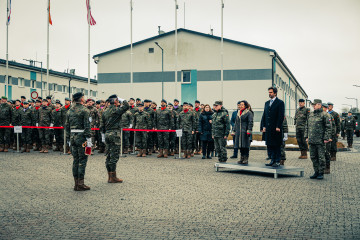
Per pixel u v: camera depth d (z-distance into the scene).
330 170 12.01
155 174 10.88
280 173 11.35
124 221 6.02
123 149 16.84
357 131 44.47
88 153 8.35
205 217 6.26
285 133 12.98
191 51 40.84
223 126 12.20
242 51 39.19
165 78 41.44
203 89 40.44
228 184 9.35
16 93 46.94
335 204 7.20
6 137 17.31
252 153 17.56
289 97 54.59
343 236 5.24
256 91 38.75
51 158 14.52
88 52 27.19
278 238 5.16
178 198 7.70
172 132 16.34
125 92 42.66
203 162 13.93
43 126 16.67
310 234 5.34
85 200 7.50
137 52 42.25
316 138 10.25
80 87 61.22
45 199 7.57
